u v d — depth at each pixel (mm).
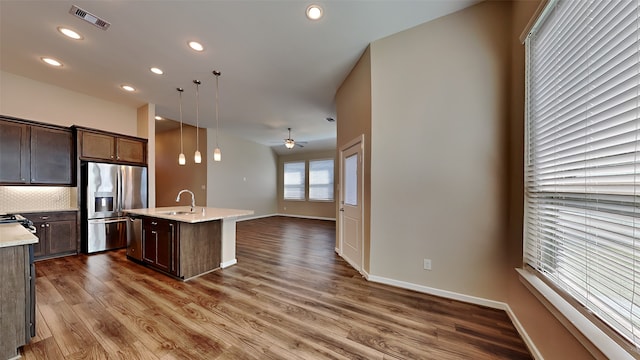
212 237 3252
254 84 3766
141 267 3287
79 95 4047
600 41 1105
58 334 1776
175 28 2426
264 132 7035
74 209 3795
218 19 2297
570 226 1353
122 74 3410
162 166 7648
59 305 2211
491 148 2227
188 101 4488
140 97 4270
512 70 2109
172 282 2807
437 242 2463
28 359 1524
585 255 1226
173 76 3480
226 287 2689
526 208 1863
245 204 7984
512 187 2109
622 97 985
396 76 2617
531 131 1824
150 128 4578
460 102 2336
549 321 1435
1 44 2676
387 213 2703
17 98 3439
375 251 2793
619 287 1006
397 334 1831
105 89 3908
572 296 1272
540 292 1460
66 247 3705
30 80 3547
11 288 1553
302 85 3832
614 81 1028
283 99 4398
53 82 3658
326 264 3518
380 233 2750
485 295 2271
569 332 1234
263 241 5000
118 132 4516
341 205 3924
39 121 3531
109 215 4059
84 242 3873
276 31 2498
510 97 2139
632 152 940
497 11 2182
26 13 2182
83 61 3061
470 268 2328
